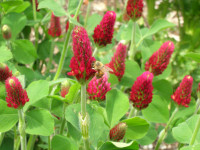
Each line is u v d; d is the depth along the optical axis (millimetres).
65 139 196
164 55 271
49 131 201
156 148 277
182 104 250
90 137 197
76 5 292
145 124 218
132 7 299
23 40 300
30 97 215
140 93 226
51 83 227
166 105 268
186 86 245
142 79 224
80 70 162
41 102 237
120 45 271
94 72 166
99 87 216
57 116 268
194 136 212
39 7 254
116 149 192
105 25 247
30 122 205
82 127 174
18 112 192
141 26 545
